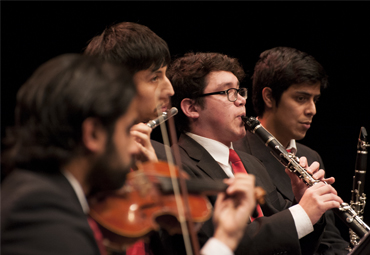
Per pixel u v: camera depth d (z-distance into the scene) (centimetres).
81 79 229
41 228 202
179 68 536
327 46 1109
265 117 675
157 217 305
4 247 198
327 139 1189
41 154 223
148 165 334
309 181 498
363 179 614
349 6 1090
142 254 425
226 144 524
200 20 1029
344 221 476
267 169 627
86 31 916
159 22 1001
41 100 226
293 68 638
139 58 448
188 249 306
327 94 1170
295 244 443
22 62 888
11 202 206
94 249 219
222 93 509
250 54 1066
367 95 1145
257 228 448
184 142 514
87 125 228
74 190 232
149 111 456
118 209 279
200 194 313
